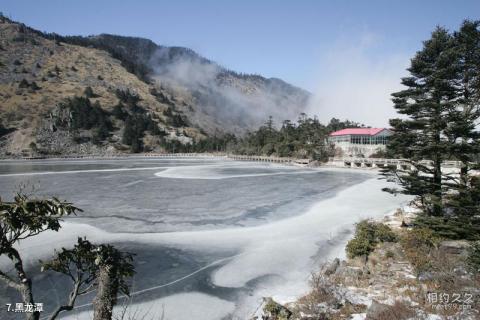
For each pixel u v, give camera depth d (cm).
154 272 1839
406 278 1605
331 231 2656
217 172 7406
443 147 2266
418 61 2478
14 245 2152
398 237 2116
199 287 1667
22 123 14962
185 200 3884
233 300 1543
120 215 3105
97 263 567
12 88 17412
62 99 17575
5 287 1568
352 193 4544
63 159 12500
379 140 9575
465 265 1605
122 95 19875
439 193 2377
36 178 5847
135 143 16038
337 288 1536
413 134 2484
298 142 11656
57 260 576
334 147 10219
